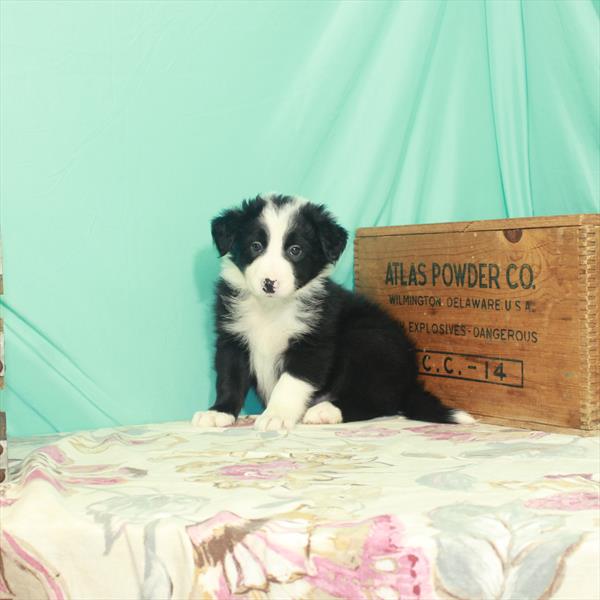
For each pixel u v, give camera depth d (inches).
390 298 128.3
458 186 141.3
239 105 123.3
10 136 109.9
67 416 113.8
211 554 60.8
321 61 127.2
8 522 62.9
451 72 138.6
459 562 59.0
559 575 59.4
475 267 114.1
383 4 130.2
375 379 118.3
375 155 132.5
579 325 101.1
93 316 115.9
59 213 113.2
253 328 119.0
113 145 115.8
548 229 104.1
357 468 81.7
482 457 87.2
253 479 76.9
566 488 72.9
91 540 62.4
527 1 137.2
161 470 81.4
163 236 120.0
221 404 117.8
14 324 110.8
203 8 119.4
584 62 133.1
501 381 111.1
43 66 111.0
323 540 59.7
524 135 140.0
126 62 115.6
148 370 120.1
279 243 114.8
